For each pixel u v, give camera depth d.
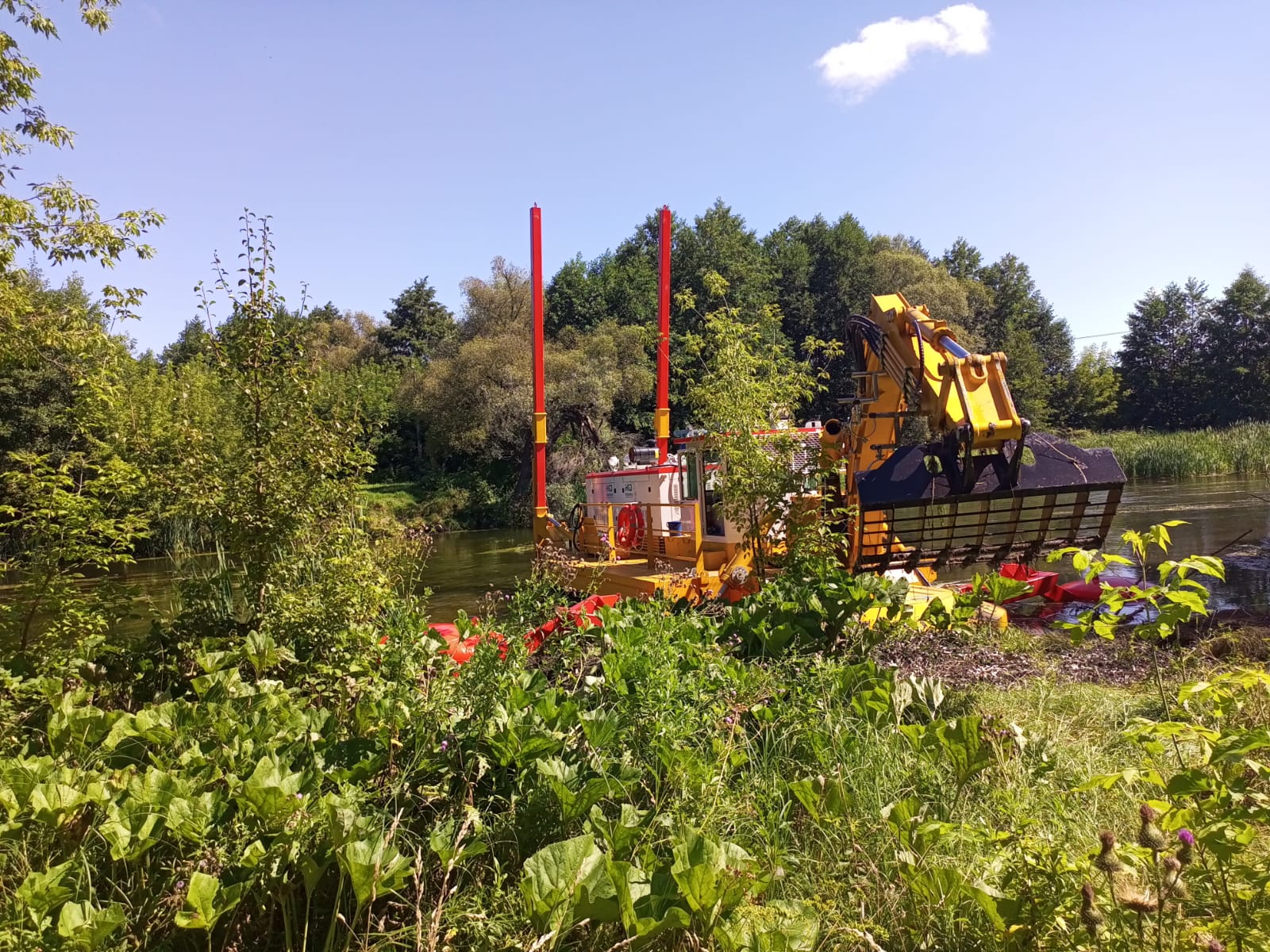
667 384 12.36
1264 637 6.43
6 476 6.05
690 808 3.44
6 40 8.78
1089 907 2.25
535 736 3.61
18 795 3.25
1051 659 6.34
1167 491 25.64
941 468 7.32
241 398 6.52
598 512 13.18
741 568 8.80
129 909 2.86
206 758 3.52
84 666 5.45
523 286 48.12
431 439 42.62
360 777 3.47
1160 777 2.71
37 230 8.76
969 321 52.56
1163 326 71.25
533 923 2.62
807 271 54.38
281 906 2.86
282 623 5.84
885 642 6.68
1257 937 2.33
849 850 3.28
